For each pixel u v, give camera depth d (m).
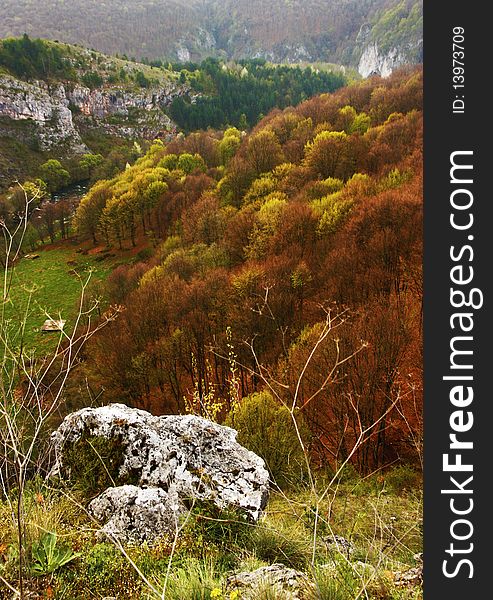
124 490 5.06
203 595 3.51
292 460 13.91
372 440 19.88
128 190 86.75
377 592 3.54
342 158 66.12
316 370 20.48
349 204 45.81
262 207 54.03
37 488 5.16
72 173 166.62
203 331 35.62
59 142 183.88
